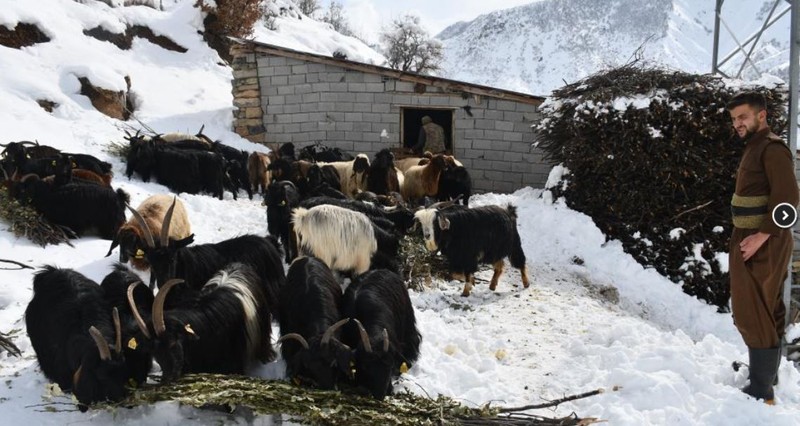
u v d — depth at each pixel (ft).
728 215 34.45
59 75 51.60
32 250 25.50
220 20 74.28
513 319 23.66
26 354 18.02
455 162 41.11
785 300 19.93
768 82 34.19
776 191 14.74
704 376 16.99
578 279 31.73
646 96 34.22
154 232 22.93
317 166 35.78
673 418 15.42
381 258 24.06
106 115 51.29
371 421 13.65
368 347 14.35
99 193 28.35
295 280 17.42
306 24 102.12
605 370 18.48
